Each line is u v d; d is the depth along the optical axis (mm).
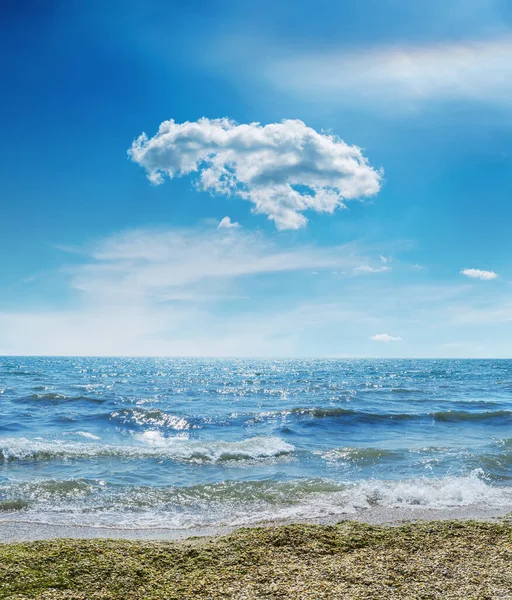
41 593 5633
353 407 32906
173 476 13602
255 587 5766
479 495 11773
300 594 5543
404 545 7230
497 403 35594
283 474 13930
